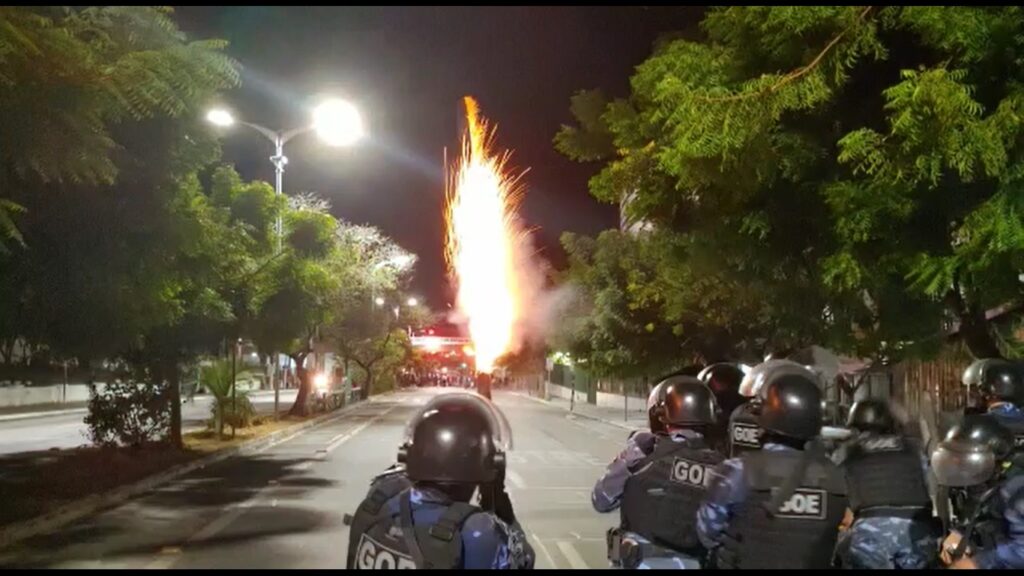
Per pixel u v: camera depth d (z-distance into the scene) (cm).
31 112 762
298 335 2727
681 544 478
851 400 792
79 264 1119
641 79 806
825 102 676
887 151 618
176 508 1440
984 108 600
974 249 594
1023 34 581
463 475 356
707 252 880
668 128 800
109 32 843
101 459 1927
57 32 743
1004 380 637
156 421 2103
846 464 491
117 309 1196
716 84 695
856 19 612
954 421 675
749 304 1227
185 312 1869
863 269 670
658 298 2134
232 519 1330
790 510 429
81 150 801
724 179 708
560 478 1825
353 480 1798
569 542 1153
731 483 439
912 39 664
